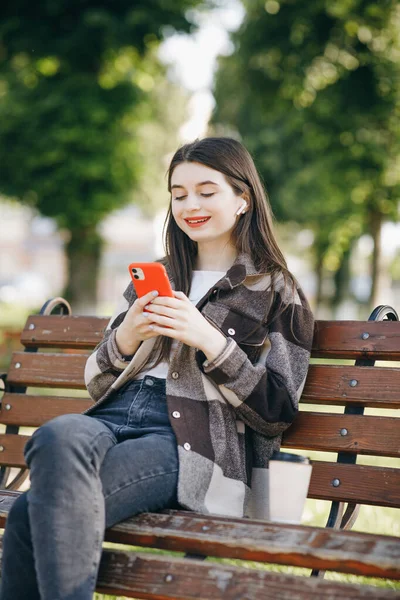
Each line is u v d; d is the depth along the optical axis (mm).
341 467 2305
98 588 1843
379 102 12320
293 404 2248
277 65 12625
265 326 2328
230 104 15648
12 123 12555
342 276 20328
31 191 12836
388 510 3740
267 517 2252
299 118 12672
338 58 12297
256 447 2305
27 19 12312
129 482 1957
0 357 9906
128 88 12781
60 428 1884
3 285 38844
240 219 2428
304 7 12156
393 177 12766
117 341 2271
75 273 13297
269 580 1715
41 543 1760
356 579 2922
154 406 2230
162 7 12203
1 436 2756
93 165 12430
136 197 14148
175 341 2291
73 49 12391
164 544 1871
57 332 2871
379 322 2443
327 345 2486
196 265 2494
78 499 1801
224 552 1800
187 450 2084
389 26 12125
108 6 12461
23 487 3822
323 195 14500
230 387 2152
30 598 1854
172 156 2416
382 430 2307
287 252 22359
